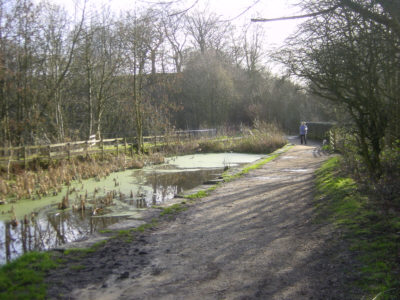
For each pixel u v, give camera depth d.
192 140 25.77
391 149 6.79
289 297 3.46
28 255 4.73
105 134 27.72
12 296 3.52
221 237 5.55
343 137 8.90
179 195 9.02
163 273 4.19
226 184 10.56
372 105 5.51
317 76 5.70
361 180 7.27
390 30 4.34
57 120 21.41
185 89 37.56
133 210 9.07
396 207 5.70
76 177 14.20
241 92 39.00
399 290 3.32
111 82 24.06
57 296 3.59
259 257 4.59
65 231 7.45
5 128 17.27
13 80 17.86
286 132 36.00
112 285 3.86
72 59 21.28
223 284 3.84
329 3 4.80
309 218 6.27
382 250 4.32
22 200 10.52
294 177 11.13
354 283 3.61
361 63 5.32
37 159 14.88
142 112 24.62
